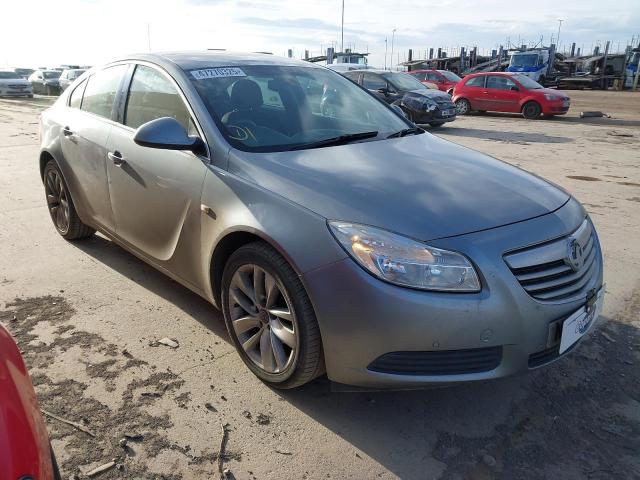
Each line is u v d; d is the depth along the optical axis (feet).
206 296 10.41
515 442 8.25
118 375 9.48
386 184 8.71
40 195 20.89
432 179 9.14
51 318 11.32
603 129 47.98
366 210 7.97
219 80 11.22
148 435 8.12
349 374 7.91
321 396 9.18
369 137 11.28
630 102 80.43
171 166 10.41
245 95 11.08
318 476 7.49
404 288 7.41
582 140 40.42
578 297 8.30
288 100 11.54
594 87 114.32
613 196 22.53
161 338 10.70
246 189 8.97
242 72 11.76
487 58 145.18
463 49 137.80
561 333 8.04
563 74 122.11
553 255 8.07
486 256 7.59
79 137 13.42
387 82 49.08
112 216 12.64
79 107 14.33
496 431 8.48
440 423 8.63
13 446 4.48
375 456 7.89
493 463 7.82
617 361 10.39
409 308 7.34
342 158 9.71
